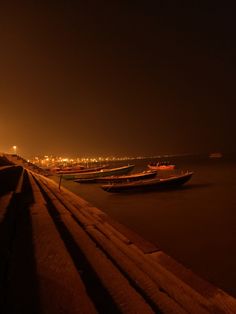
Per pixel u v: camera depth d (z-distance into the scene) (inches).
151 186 1158.3
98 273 156.6
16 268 144.6
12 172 894.4
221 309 163.9
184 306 144.7
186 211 737.0
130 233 360.8
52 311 101.5
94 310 102.5
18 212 306.5
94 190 1323.8
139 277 171.9
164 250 419.2
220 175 1998.0
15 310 102.1
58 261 154.0
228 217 637.9
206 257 383.2
